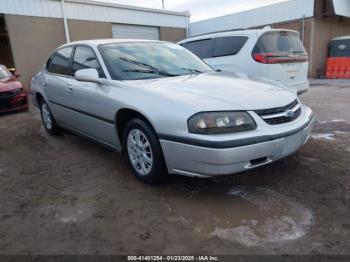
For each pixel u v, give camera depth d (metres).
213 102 2.58
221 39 6.55
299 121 2.88
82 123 3.92
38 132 5.55
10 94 7.39
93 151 4.29
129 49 3.82
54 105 4.59
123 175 3.40
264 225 2.35
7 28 11.89
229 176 3.20
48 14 12.88
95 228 2.41
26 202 2.89
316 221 2.37
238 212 2.54
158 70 3.59
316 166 3.40
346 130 4.83
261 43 5.77
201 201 2.75
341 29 16.73
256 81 3.39
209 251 2.10
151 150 2.87
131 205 2.74
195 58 4.28
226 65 6.28
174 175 3.17
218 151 2.39
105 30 14.80
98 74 3.48
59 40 13.35
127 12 15.48
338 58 14.76
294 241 2.15
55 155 4.20
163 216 2.54
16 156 4.24
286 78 5.80
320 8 14.59
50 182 3.31
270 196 2.78
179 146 2.56
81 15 13.90
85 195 2.97
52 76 4.58
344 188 2.88
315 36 14.97
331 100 7.87
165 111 2.64
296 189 2.90
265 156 2.58
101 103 3.36
